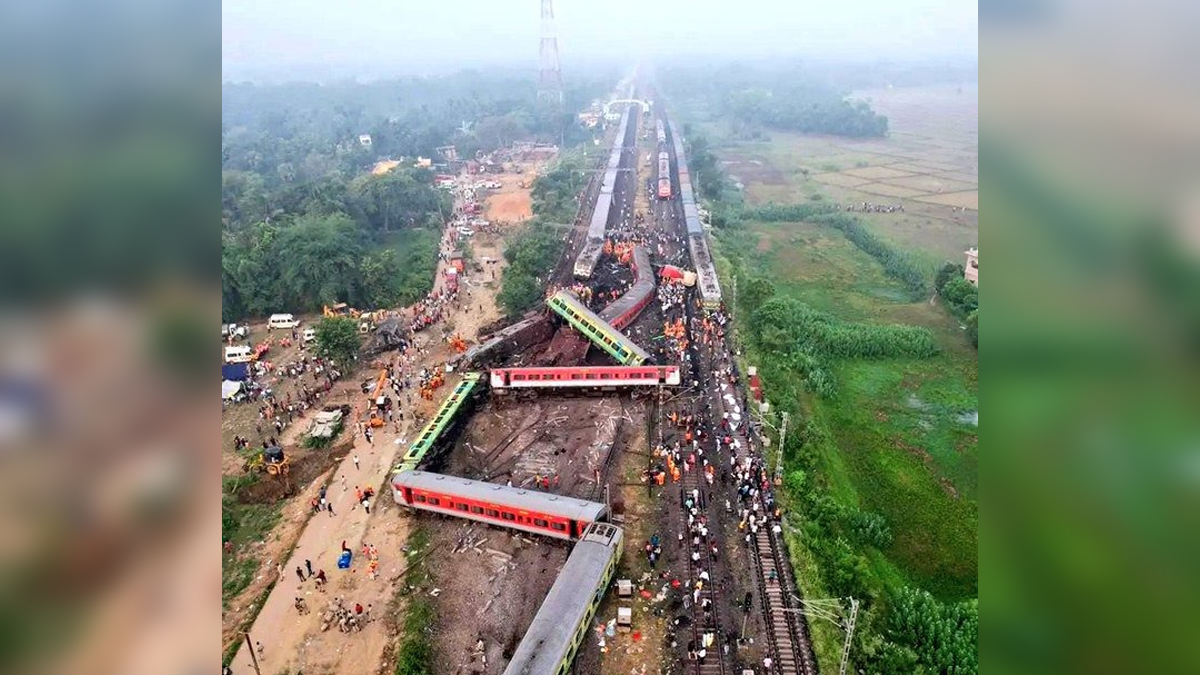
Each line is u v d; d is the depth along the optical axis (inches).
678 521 2637.8
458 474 2965.1
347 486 2893.7
